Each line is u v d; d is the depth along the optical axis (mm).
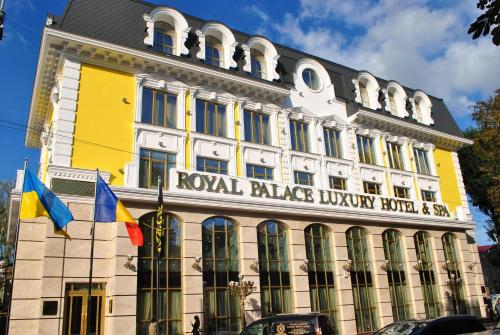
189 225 19156
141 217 18422
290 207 21766
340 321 21922
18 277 15977
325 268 22578
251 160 23328
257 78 24234
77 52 19812
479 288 28844
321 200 23172
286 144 24812
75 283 16812
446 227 28609
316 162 25703
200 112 22703
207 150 22047
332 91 28125
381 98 30547
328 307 21906
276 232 21672
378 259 24500
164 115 21547
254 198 21016
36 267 16422
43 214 14586
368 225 24875
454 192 32500
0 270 32375
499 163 31328
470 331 11148
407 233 26469
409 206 26984
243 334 12633
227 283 19453
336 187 26203
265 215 21359
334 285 22562
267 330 12320
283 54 27438
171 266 18375
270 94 24688
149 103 21297
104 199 16125
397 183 29172
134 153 19906
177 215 19109
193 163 21391
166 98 21891
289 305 20766
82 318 16625
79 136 18875
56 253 16609
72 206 17500
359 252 24172
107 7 21625
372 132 29047
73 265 16859
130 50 20516
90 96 19672
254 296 19703
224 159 22438
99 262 17438
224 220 20344
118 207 16219
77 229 17328
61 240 16844
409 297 25219
